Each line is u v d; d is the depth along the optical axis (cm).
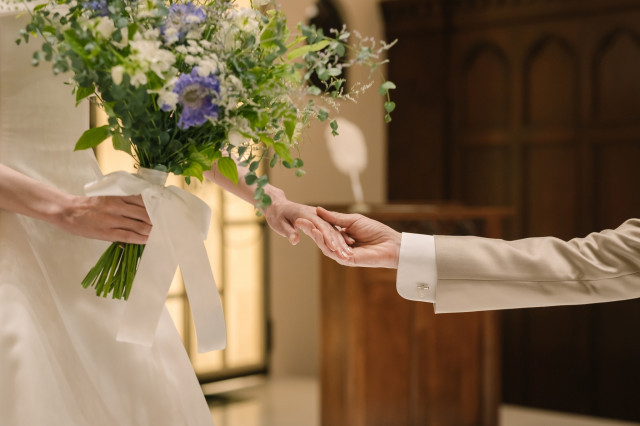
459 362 379
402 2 589
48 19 116
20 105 131
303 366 570
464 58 574
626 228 131
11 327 118
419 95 589
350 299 347
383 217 335
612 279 126
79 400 122
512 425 485
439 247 131
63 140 135
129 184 119
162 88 109
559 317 527
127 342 130
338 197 571
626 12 505
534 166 546
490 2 559
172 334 143
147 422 130
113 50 109
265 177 118
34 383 116
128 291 126
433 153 584
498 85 561
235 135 115
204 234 128
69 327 129
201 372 502
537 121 544
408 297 132
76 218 119
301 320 570
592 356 515
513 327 545
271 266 548
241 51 120
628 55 507
